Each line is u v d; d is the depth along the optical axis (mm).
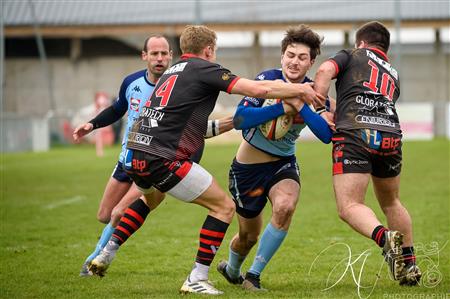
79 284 24828
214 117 101688
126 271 27266
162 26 135250
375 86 22516
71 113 128750
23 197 52375
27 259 29922
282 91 21656
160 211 44250
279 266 27750
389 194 23312
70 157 90188
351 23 135375
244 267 27906
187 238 34812
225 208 22000
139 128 21781
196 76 21719
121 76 141750
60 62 140125
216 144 106312
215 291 22031
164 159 21312
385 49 23797
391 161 22516
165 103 21656
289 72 22969
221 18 135500
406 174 61344
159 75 27016
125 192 27000
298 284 24359
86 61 140875
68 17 138000
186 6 139375
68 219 41750
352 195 21859
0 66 105375
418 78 136750
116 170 27031
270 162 23609
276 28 135500
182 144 21562
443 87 136375
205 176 21766
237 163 23969
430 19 132750
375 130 21953
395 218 23422
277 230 23109
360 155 21922
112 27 135000
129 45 141375
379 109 22281
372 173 23000
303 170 66688
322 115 22688
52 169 73625
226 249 31828
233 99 131125
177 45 133750
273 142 23328
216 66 21828
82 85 140500
